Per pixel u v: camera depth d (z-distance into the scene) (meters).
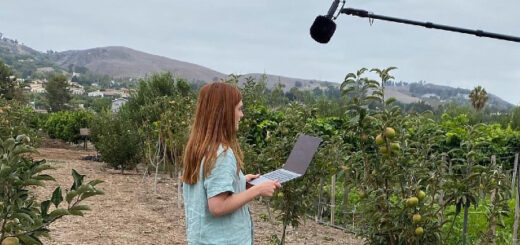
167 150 13.27
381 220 4.07
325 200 8.48
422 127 4.37
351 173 4.77
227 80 7.54
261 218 8.45
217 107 2.44
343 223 7.95
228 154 2.40
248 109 7.52
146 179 13.20
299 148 2.83
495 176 4.05
